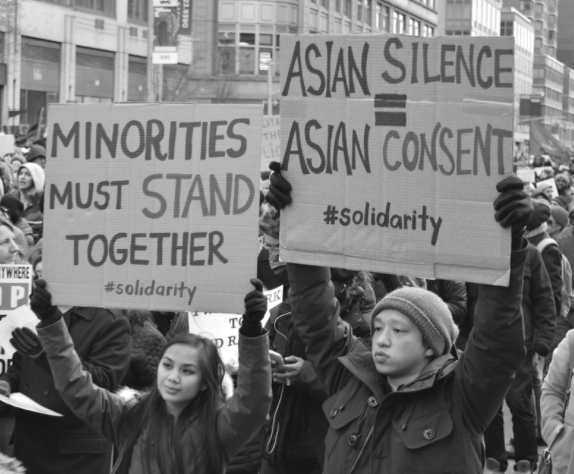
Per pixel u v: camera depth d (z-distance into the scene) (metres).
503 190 4.04
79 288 4.71
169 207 4.64
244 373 4.45
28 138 22.45
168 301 4.63
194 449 4.45
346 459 4.25
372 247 4.27
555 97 130.75
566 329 10.31
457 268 4.14
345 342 4.59
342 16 74.44
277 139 15.93
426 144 4.19
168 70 51.25
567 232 12.73
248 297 4.44
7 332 5.91
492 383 4.07
